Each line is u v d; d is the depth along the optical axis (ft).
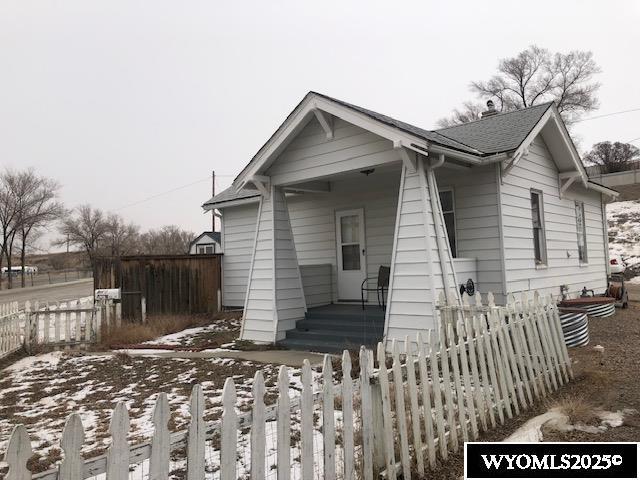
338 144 27.17
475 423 12.57
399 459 10.87
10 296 94.12
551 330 18.16
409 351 11.17
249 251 46.34
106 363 24.56
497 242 27.91
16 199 135.54
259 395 8.13
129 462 6.56
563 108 143.13
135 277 40.37
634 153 154.10
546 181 35.47
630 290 55.67
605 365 19.69
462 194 29.43
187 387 19.08
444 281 23.31
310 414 8.82
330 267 36.24
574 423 13.50
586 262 42.34
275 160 30.30
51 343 28.86
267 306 29.91
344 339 26.63
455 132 36.22
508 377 14.64
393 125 23.09
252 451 7.94
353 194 35.63
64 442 5.99
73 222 181.37
